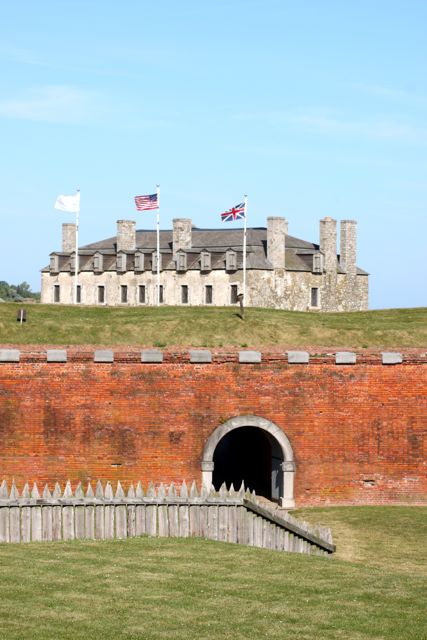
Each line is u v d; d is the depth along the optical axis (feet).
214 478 252.83
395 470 218.79
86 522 158.51
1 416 208.33
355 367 217.97
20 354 208.33
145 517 161.07
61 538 157.28
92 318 307.58
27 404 208.54
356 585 136.98
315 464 216.54
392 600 129.70
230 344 288.10
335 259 653.71
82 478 209.26
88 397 209.87
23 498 156.04
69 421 209.26
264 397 215.31
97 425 209.97
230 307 336.49
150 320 302.04
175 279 629.92
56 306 322.96
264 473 239.09
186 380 212.64
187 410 212.64
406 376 219.20
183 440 212.43
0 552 147.84
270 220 612.29
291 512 209.87
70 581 132.57
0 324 291.58
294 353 215.92
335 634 114.73
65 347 277.44
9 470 208.23
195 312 320.50
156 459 211.41
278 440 215.31
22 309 306.14
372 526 197.06
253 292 602.03
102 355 209.97
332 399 217.15
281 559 151.64
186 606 123.24
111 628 113.60
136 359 211.20
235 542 161.89
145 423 211.20
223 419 213.66
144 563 143.64
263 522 162.61
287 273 619.67
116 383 210.79
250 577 138.82
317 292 636.89
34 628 112.27
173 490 163.02
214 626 115.96
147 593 128.16
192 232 650.84
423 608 126.41
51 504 156.97
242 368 214.48
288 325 301.22
